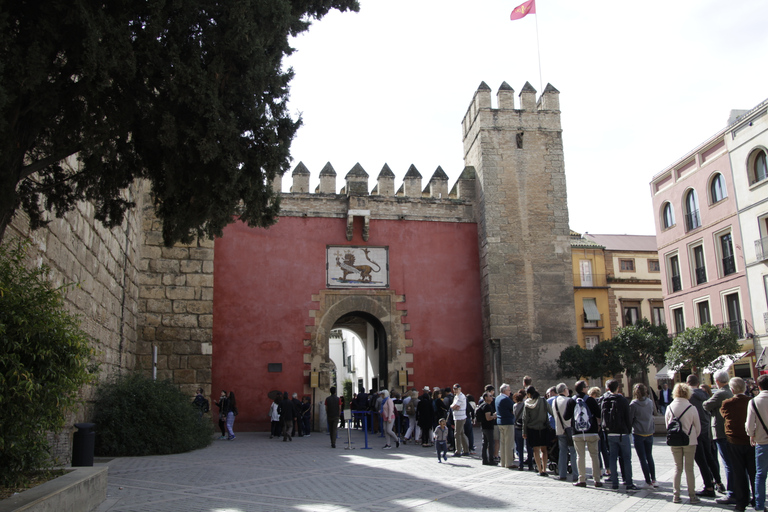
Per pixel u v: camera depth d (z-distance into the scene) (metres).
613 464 10.59
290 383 25.78
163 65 8.30
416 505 9.20
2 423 7.15
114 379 18.25
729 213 31.69
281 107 9.78
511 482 11.56
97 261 16.12
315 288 26.83
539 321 27.44
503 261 27.67
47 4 7.30
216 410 24.78
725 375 9.92
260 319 26.03
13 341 7.29
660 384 37.56
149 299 23.91
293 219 27.30
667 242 37.00
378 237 27.92
